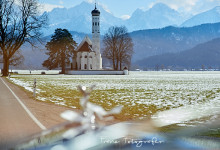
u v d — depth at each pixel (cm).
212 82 4338
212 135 529
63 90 2609
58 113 1081
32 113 1070
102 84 3681
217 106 1308
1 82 3897
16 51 7212
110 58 10931
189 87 3092
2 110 1159
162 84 3725
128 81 4650
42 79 5484
